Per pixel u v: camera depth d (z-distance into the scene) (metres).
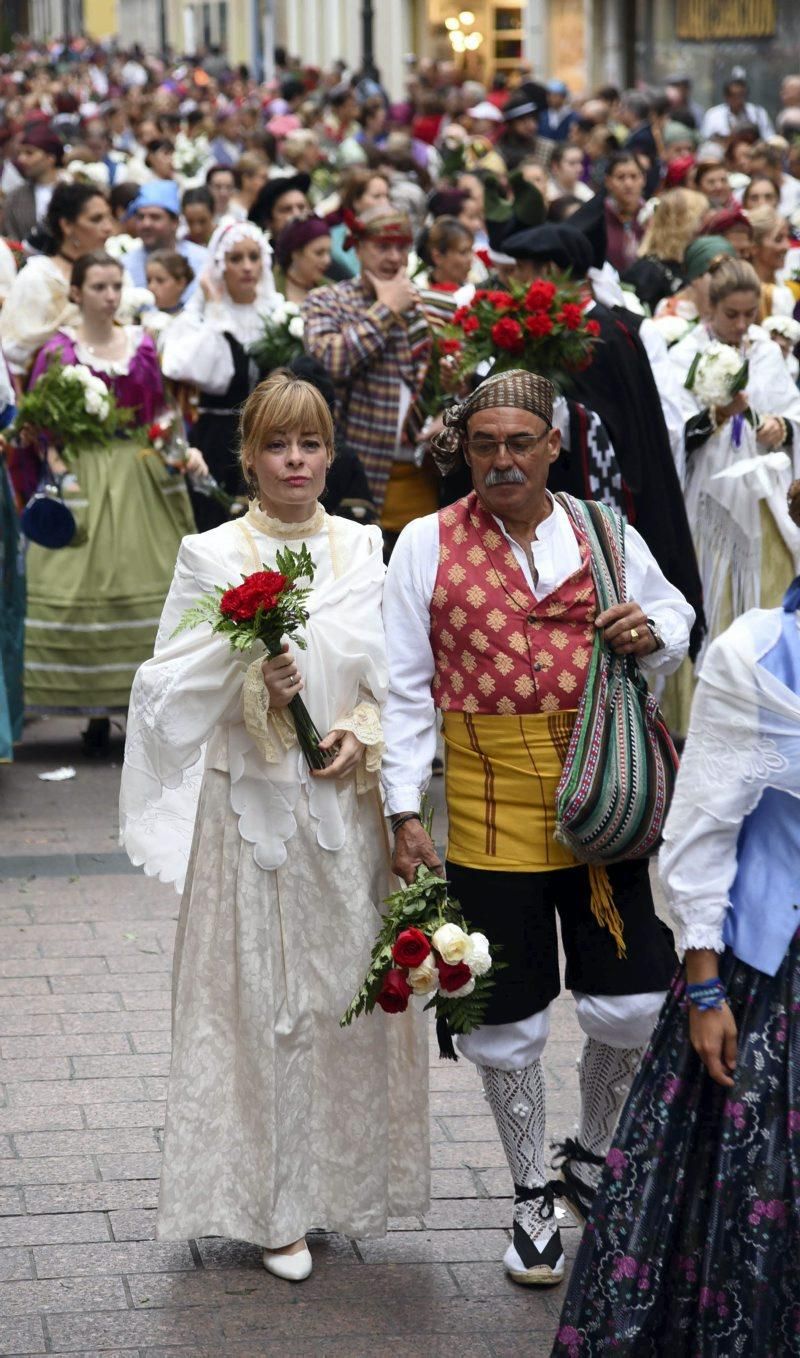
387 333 7.28
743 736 3.18
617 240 11.63
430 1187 4.26
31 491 7.96
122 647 8.06
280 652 3.78
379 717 3.96
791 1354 3.15
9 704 7.66
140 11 67.06
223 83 36.56
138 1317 3.81
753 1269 3.14
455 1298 3.93
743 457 7.47
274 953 3.91
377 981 3.78
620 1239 3.27
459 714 3.93
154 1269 4.00
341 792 3.94
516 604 3.88
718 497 7.45
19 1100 4.77
